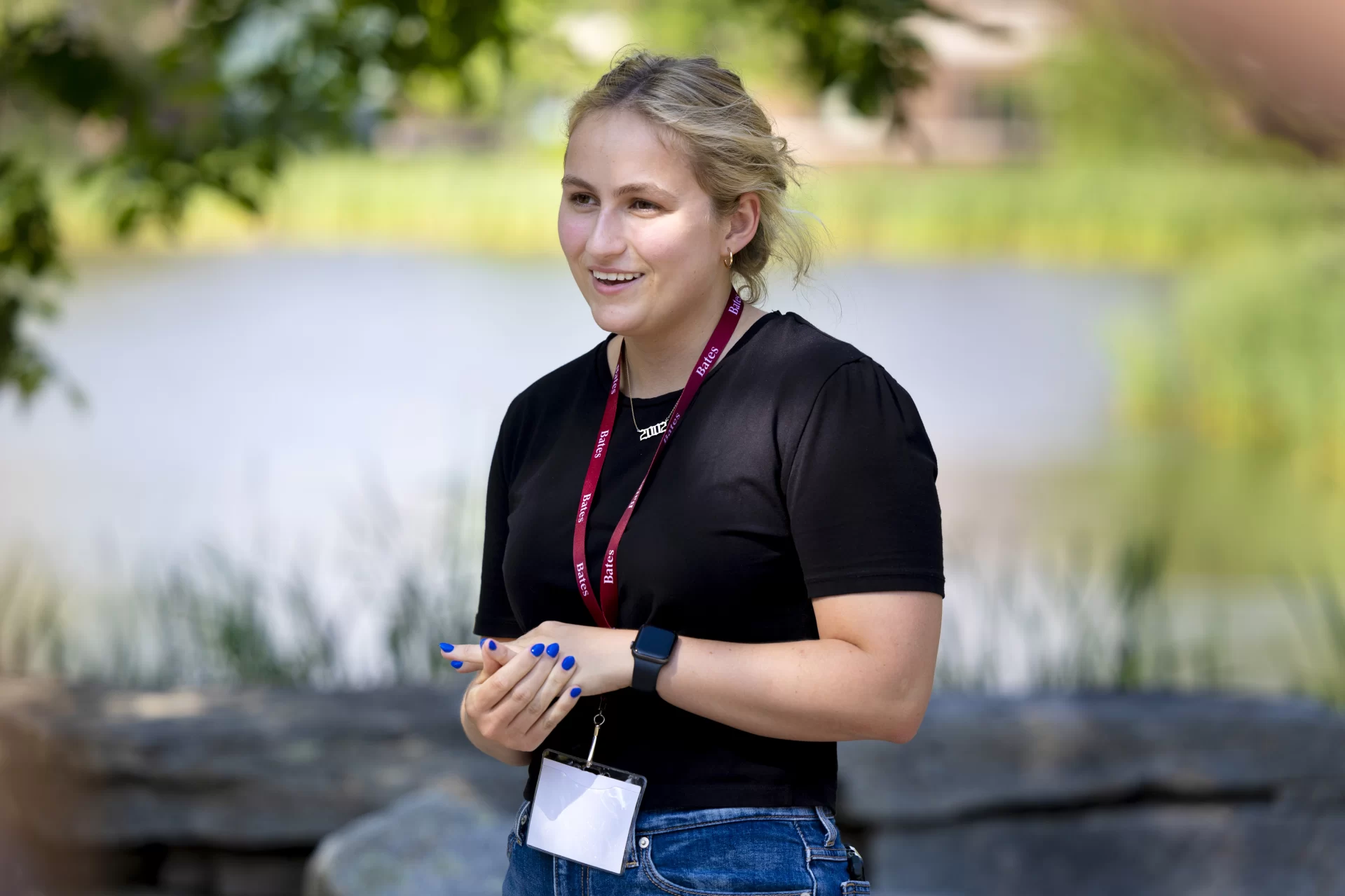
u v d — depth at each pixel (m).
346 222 74.62
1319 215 38.72
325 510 19.89
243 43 11.31
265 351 37.78
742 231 3.70
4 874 8.60
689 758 3.51
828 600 3.38
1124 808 9.59
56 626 12.94
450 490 15.48
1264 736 9.59
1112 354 35.53
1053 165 75.88
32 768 9.16
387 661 12.19
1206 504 23.09
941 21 10.04
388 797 9.45
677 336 3.71
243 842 9.46
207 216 70.69
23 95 10.60
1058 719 9.63
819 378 3.48
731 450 3.51
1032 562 17.31
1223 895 9.45
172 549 17.58
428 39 10.98
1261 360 31.22
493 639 4.06
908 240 70.44
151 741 9.42
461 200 74.00
